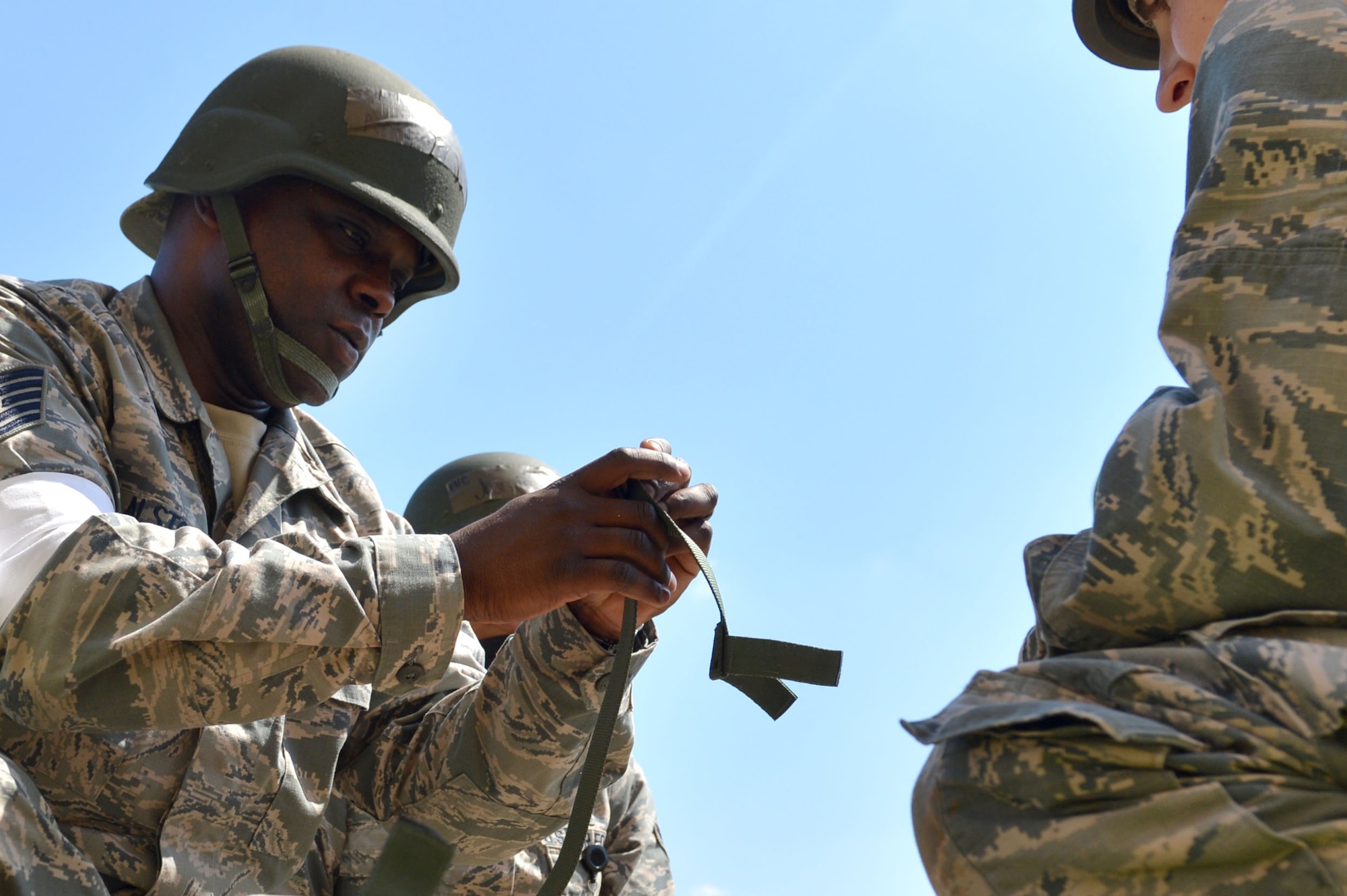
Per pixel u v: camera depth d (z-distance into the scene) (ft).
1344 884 4.09
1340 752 4.42
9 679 7.75
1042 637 5.58
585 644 9.70
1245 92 5.64
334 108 11.00
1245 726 4.55
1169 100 7.97
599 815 14.46
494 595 8.24
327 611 7.80
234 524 10.16
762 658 7.75
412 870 8.38
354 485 11.82
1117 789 4.55
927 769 5.35
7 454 8.45
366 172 10.89
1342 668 4.43
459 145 11.76
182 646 7.70
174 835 8.79
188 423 10.27
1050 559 5.79
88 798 8.57
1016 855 4.68
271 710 7.82
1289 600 4.73
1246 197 5.42
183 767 8.96
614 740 10.36
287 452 10.85
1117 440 5.31
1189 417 4.99
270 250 10.67
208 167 10.85
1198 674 4.82
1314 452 4.77
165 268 10.90
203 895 8.84
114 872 8.53
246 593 7.68
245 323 10.66
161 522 9.43
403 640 7.91
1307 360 4.92
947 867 4.91
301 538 8.21
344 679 7.91
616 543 8.19
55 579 7.79
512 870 13.07
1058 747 4.72
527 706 9.92
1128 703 4.82
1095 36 11.46
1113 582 5.06
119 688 7.64
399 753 11.03
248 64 11.50
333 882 11.68
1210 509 4.84
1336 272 5.04
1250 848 4.24
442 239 11.28
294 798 9.50
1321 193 5.24
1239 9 6.14
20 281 9.85
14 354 9.12
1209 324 5.27
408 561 8.06
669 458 8.45
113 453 9.55
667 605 8.63
